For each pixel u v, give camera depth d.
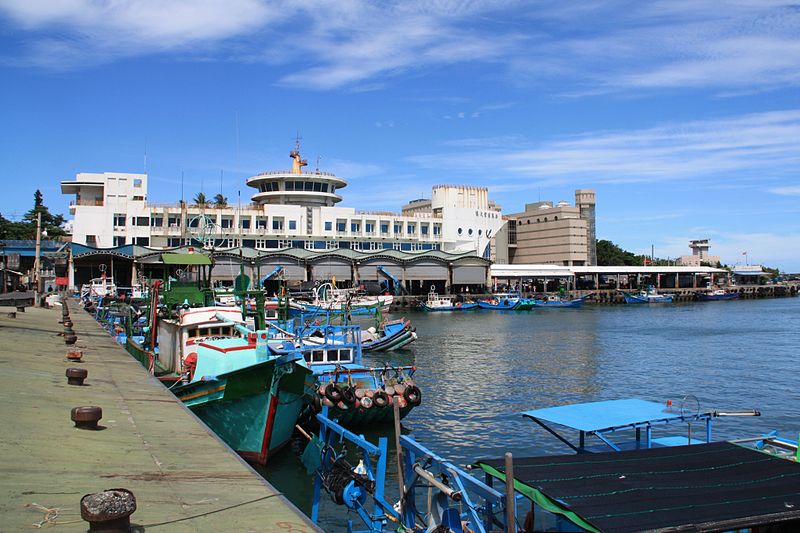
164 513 6.25
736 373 39.78
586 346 54.50
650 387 35.16
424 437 24.27
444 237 122.31
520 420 26.97
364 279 101.69
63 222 122.31
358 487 13.26
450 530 10.42
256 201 118.38
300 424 24.14
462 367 42.78
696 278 166.12
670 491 9.33
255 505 6.69
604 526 8.23
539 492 9.30
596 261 165.00
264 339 20.73
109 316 44.50
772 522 8.45
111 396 12.80
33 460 7.50
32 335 21.72
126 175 97.50
